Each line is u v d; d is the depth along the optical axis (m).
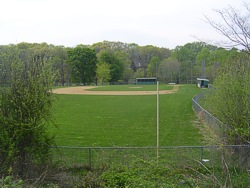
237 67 14.09
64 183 10.29
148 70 116.44
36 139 10.70
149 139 18.91
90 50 105.56
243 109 12.94
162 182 7.98
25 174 10.19
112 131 21.50
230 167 11.27
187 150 13.41
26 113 10.53
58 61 96.81
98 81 107.50
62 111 32.66
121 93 60.94
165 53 128.50
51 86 11.25
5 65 10.79
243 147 11.93
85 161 13.05
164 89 72.69
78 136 19.81
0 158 10.20
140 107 36.47
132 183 8.07
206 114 22.30
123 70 114.19
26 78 10.81
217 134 15.80
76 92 63.59
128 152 13.94
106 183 9.45
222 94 13.63
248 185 9.23
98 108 35.69
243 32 9.77
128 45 133.50
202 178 9.03
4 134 10.30
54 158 12.98
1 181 7.53
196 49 108.94
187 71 109.19
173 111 32.09
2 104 10.48
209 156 12.59
